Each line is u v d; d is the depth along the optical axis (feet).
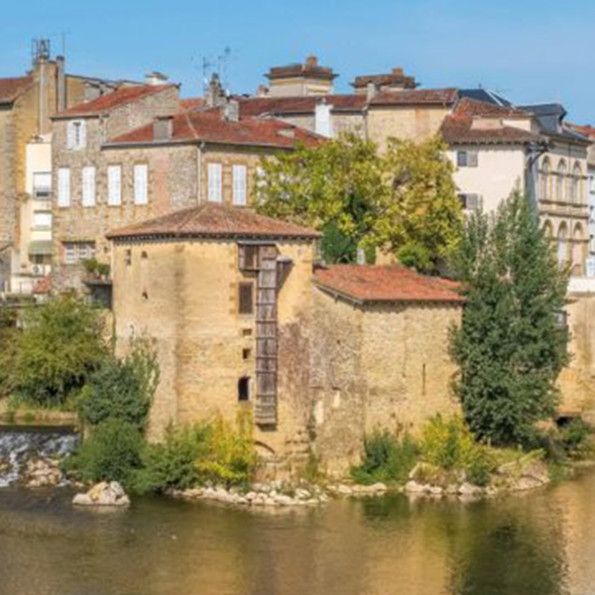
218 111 412.77
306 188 374.63
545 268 326.03
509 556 256.11
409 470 305.12
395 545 262.06
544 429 344.08
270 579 241.76
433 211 373.61
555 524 278.26
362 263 369.50
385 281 319.47
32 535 265.13
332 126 436.35
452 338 317.83
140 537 264.52
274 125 416.26
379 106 421.18
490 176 403.13
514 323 320.29
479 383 315.99
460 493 301.43
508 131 404.16
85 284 374.43
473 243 328.29
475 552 258.16
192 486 298.76
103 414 312.29
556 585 240.53
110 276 373.40
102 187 399.85
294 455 310.24
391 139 384.47
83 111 406.00
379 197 374.43
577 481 320.70
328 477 307.99
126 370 314.96
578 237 445.78
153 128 394.32
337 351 310.24
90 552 254.68
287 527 272.92
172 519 277.64
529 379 319.47
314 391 313.94
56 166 408.46
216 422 304.30
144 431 311.68
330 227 367.25
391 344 309.42
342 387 309.83
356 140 379.55
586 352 370.94
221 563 249.75
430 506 291.38
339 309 309.42
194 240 304.91
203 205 318.86
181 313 304.91
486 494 302.86
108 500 288.71
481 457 310.24
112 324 346.95
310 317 313.32
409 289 316.19
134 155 394.93
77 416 335.26
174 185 388.98
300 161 379.35
